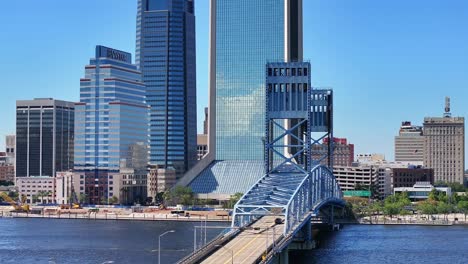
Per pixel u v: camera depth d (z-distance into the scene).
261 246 180.00
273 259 176.12
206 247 174.00
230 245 183.00
